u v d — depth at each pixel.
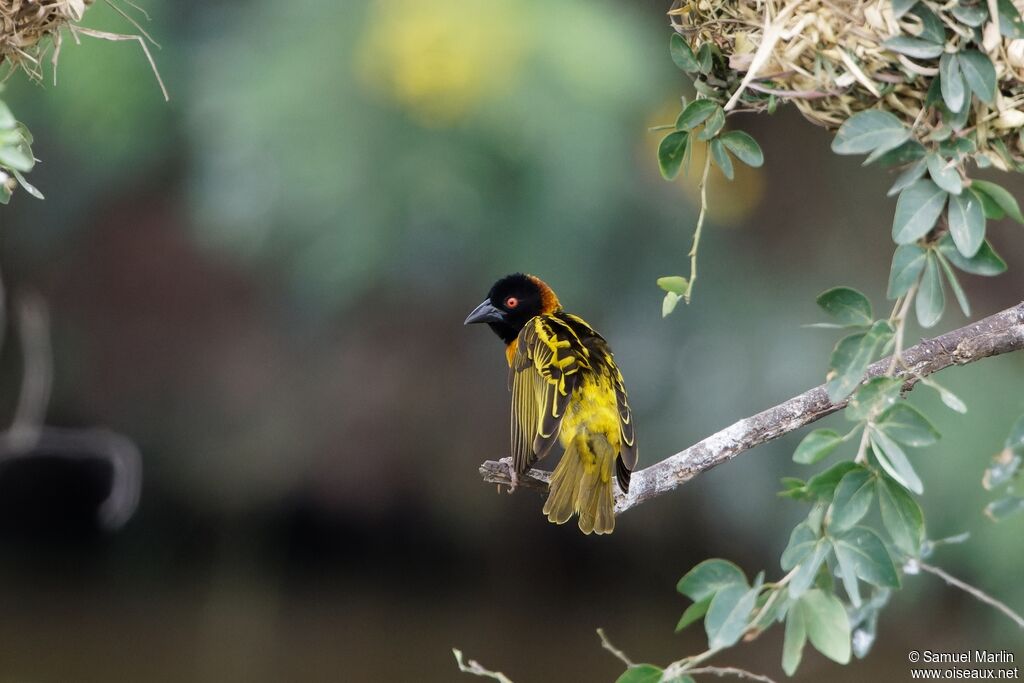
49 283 15.54
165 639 14.75
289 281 13.66
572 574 15.71
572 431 5.80
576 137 11.37
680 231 13.41
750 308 13.75
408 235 12.02
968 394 12.42
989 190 4.13
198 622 15.47
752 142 4.79
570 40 11.17
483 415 15.22
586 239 12.49
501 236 12.17
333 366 15.45
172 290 15.54
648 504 15.09
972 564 12.49
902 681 13.05
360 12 11.62
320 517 16.17
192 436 16.05
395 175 11.48
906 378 4.14
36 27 4.79
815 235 14.36
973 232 4.09
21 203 14.98
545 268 12.45
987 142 4.25
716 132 4.73
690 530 15.08
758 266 14.11
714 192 13.40
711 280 13.68
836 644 4.16
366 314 14.98
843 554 4.11
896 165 4.33
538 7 11.29
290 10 12.05
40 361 14.66
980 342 4.77
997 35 4.12
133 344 15.79
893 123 4.19
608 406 5.88
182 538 16.50
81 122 13.02
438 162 11.39
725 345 13.70
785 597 4.24
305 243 12.26
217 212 12.45
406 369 15.23
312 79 11.62
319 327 15.14
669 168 4.85
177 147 13.56
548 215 11.92
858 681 13.15
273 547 16.33
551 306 7.52
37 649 14.31
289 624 15.45
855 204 14.41
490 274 12.56
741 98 4.83
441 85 11.12
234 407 15.83
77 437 14.87
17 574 16.73
